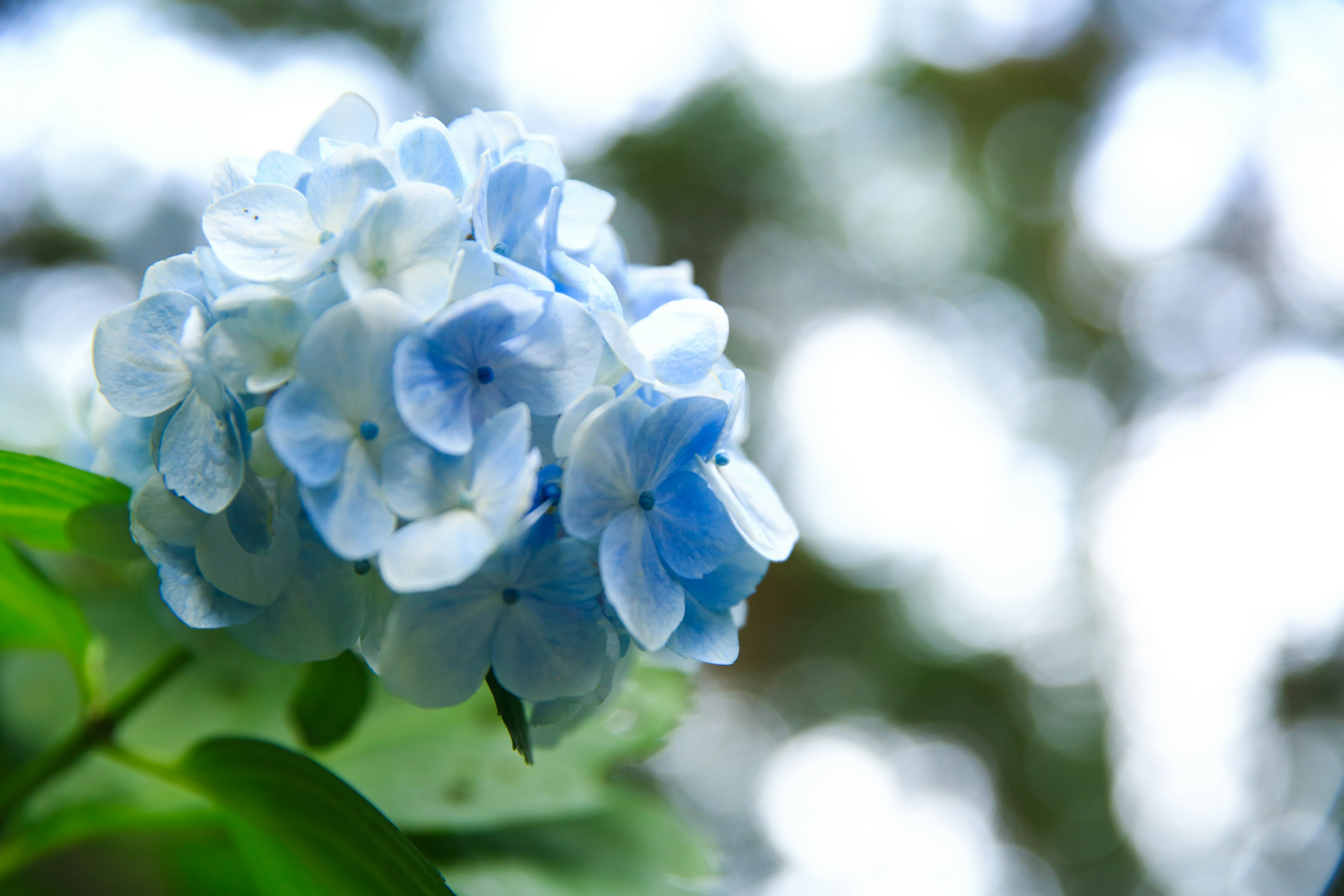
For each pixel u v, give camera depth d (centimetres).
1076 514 332
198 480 62
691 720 76
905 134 353
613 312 63
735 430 66
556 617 62
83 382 71
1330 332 337
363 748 73
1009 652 320
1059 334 356
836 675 293
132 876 79
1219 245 360
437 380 61
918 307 338
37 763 68
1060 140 358
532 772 73
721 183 330
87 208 241
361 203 62
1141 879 302
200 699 76
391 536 61
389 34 306
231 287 62
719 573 64
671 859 74
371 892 66
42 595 68
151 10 264
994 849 313
